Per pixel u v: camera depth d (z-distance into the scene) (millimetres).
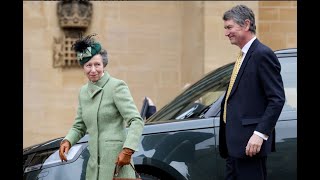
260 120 20656
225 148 21938
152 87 45375
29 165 23875
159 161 23484
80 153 23234
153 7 45344
